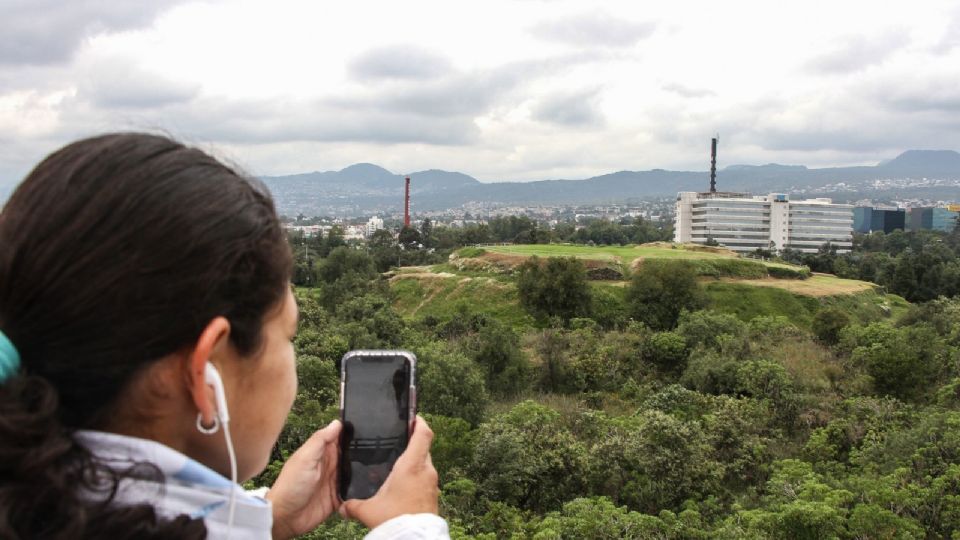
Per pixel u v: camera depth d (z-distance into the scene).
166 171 1.14
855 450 20.41
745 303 48.25
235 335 1.20
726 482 19.62
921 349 29.22
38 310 1.06
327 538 11.35
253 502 1.22
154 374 1.14
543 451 18.89
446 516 15.88
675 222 156.75
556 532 13.45
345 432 1.74
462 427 20.09
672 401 24.27
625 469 18.45
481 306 48.44
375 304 38.72
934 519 14.27
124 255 1.06
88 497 1.04
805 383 26.91
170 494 1.14
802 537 13.30
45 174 1.15
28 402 1.03
